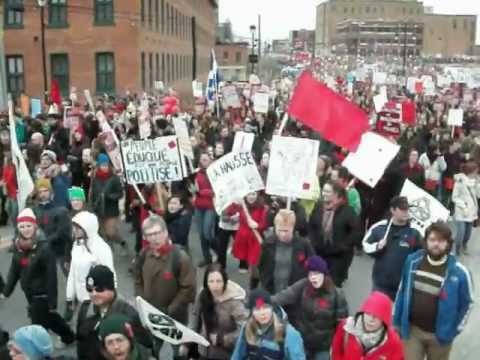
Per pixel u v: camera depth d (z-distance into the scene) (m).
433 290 5.85
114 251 11.75
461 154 15.23
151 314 5.24
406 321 6.00
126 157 9.71
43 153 11.80
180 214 9.52
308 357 5.92
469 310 5.89
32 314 7.37
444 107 29.55
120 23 36.88
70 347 7.63
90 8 36.88
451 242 5.82
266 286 6.90
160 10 45.19
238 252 9.24
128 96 33.06
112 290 5.29
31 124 17.55
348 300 9.52
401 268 6.99
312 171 8.30
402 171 12.10
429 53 124.38
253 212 9.13
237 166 8.95
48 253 7.30
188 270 6.46
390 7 130.75
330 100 8.63
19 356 4.59
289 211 6.86
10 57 37.56
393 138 15.05
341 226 8.09
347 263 8.23
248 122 21.08
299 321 5.90
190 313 8.12
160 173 9.71
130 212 12.77
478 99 35.25
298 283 5.99
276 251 6.87
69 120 17.66
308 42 122.12
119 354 4.53
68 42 37.22
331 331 5.83
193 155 14.70
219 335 5.71
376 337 4.95
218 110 24.59
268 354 5.04
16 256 7.37
